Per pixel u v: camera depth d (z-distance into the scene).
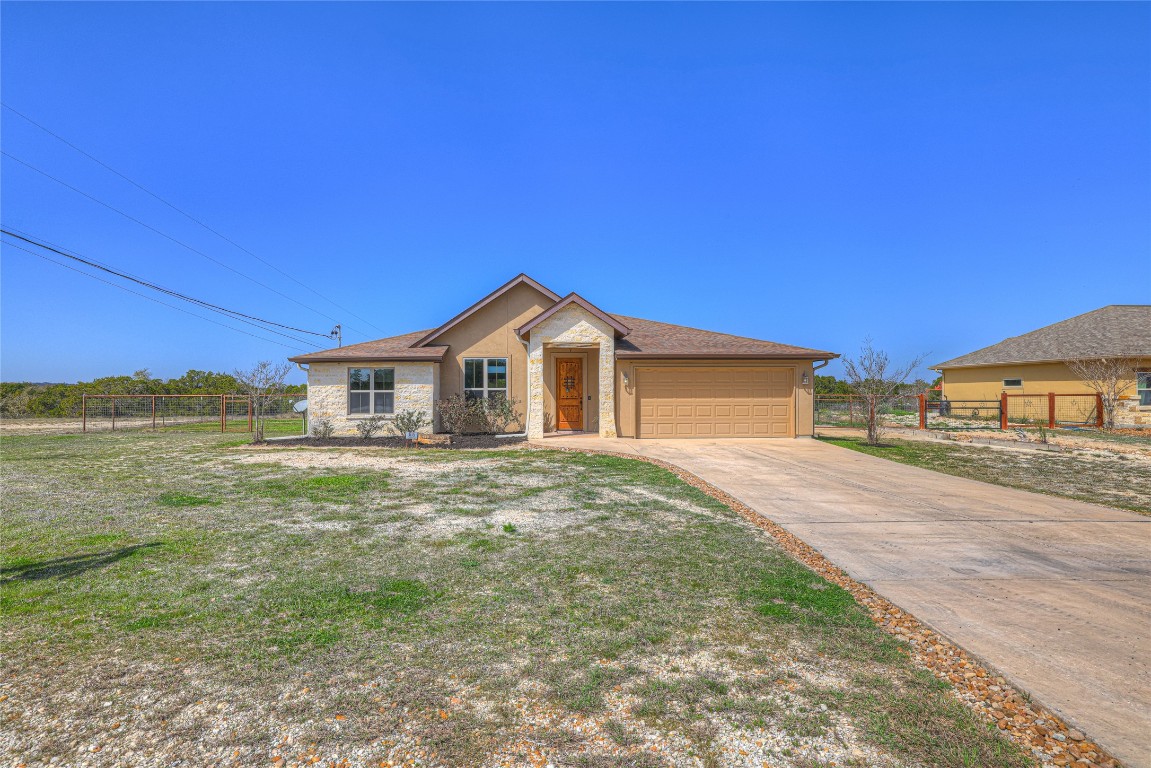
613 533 6.64
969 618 4.34
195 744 2.81
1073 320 26.80
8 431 21.30
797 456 12.94
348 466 11.53
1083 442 15.87
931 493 9.12
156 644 3.85
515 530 6.74
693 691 3.30
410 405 17.28
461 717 3.05
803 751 2.77
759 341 17.81
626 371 16.20
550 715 3.07
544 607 4.50
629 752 2.77
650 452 13.40
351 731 2.92
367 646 3.84
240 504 8.07
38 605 4.50
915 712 3.10
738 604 4.58
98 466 11.59
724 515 7.56
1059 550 6.17
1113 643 3.92
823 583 5.09
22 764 2.67
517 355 18.47
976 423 23.02
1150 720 3.02
